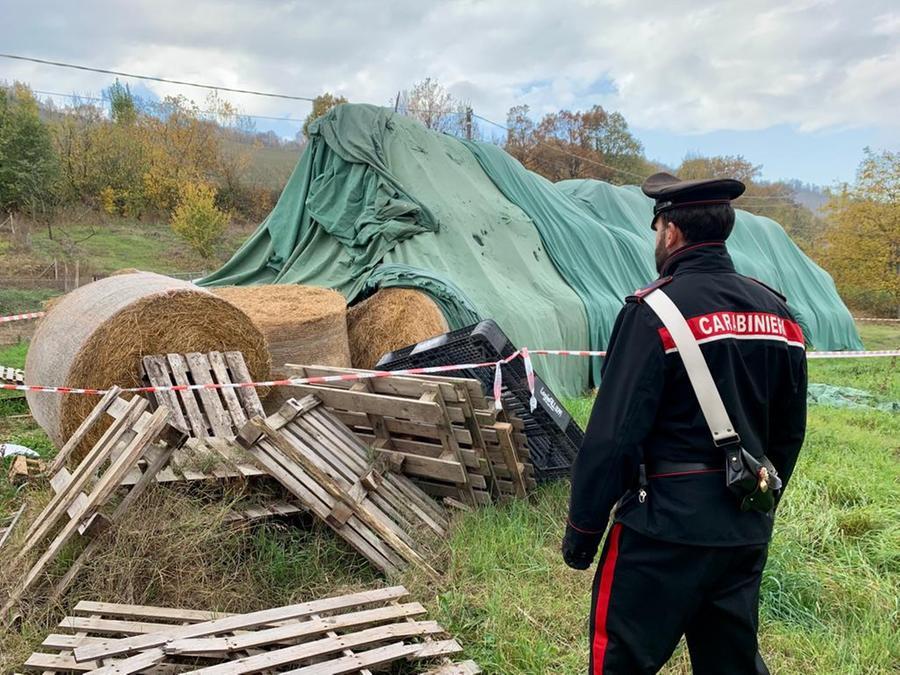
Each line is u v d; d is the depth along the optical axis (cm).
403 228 909
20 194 2594
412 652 282
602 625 209
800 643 314
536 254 1100
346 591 349
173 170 3155
